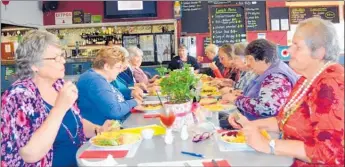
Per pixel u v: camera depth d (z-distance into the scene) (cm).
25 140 157
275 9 650
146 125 211
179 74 193
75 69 621
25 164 155
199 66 613
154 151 155
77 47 632
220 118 221
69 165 182
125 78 418
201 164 135
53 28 629
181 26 653
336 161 133
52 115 149
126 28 631
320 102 138
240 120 192
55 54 169
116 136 173
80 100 248
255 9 653
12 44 494
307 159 138
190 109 197
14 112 154
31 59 167
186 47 615
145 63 623
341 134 133
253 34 656
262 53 239
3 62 494
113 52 265
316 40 146
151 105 279
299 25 155
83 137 198
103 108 240
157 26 634
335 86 137
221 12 653
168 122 173
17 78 173
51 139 147
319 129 136
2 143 150
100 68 265
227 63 451
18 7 533
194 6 650
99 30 632
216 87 394
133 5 636
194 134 181
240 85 354
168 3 637
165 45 626
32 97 164
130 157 147
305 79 157
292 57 155
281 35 654
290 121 155
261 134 150
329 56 148
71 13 640
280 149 141
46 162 166
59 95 152
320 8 636
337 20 628
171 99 195
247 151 150
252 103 227
